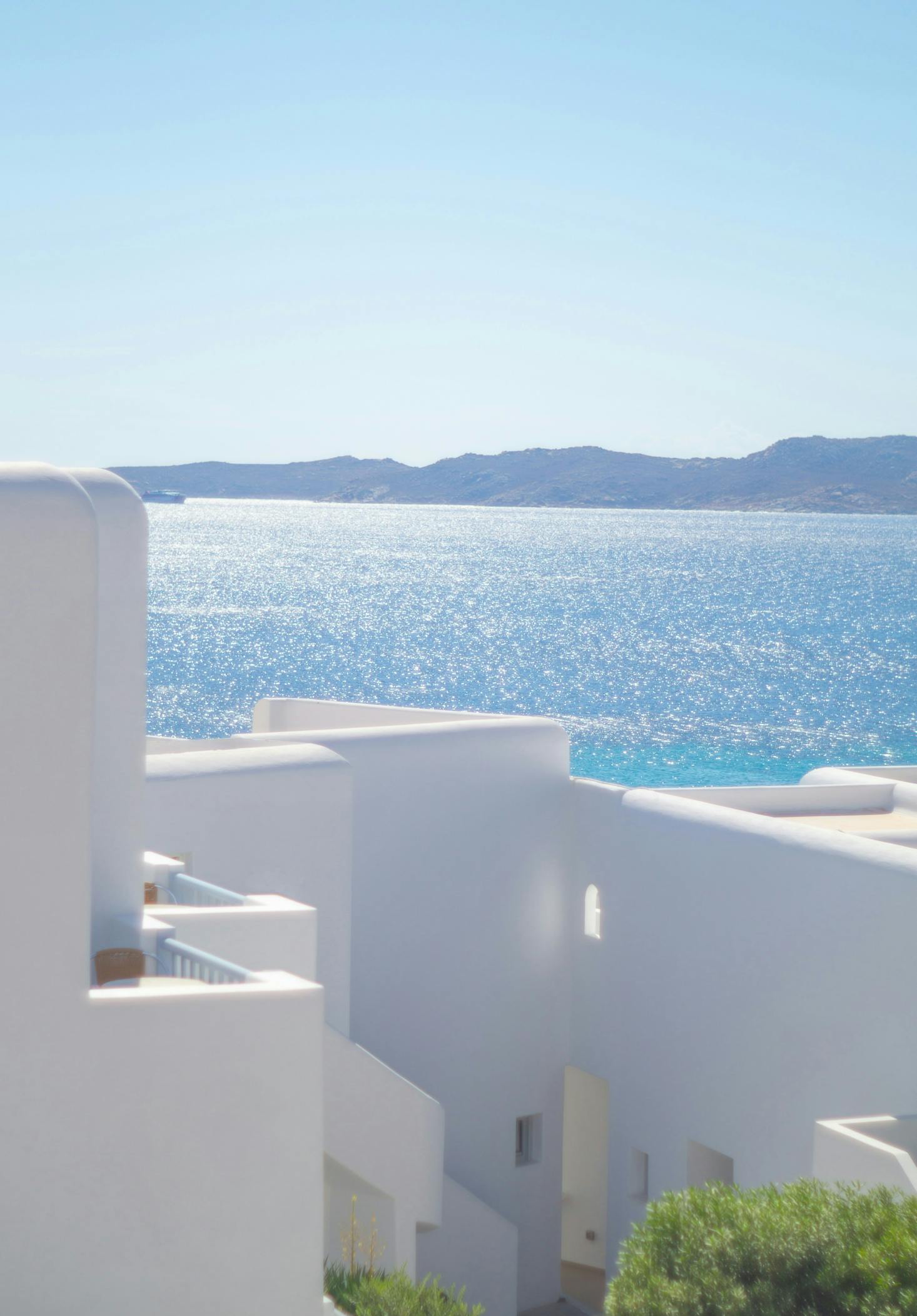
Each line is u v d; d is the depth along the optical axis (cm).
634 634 14975
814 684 12000
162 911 1061
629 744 9194
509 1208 1878
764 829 1552
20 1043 733
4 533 714
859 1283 755
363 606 16812
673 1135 1681
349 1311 1131
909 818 1920
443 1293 1204
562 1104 1923
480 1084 1847
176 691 10638
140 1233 761
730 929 1587
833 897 1438
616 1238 1780
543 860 1897
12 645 718
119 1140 755
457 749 1822
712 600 18450
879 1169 1154
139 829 1035
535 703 10744
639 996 1755
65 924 739
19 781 724
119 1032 755
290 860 1560
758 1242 780
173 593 17762
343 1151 1360
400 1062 1780
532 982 1889
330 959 1590
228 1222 780
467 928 1834
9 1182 732
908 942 1345
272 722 2344
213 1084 777
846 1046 1416
